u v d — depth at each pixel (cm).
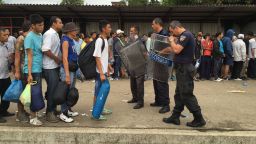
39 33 560
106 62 589
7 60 595
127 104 732
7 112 620
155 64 649
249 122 591
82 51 587
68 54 575
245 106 723
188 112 657
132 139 527
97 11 1499
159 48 642
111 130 540
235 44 1186
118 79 1186
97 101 573
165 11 1510
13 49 607
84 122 581
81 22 1766
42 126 558
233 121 596
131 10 1480
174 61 548
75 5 1382
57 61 565
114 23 1778
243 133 533
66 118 578
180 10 1480
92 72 585
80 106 711
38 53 552
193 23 1802
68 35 579
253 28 1694
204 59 1182
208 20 1789
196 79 1162
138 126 559
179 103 561
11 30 1617
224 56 1176
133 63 673
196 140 522
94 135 529
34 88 543
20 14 1595
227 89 966
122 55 681
